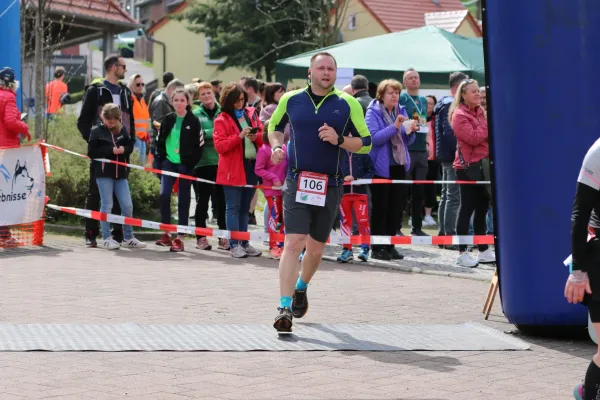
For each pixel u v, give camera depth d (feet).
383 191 44.88
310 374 24.29
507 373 25.11
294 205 28.86
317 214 29.25
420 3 162.91
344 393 22.57
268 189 45.75
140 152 68.85
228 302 33.88
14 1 62.03
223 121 45.06
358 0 156.87
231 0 149.59
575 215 19.19
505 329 31.14
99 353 25.79
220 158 45.60
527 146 28.55
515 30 28.43
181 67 197.57
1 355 25.25
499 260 29.78
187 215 47.62
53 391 22.00
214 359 25.57
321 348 27.20
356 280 40.19
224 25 151.12
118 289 35.65
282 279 28.81
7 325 28.86
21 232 47.70
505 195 29.14
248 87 51.65
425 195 60.29
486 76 29.22
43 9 64.13
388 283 39.63
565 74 28.14
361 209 44.42
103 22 101.65
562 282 28.68
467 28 151.74
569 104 28.19
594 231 19.52
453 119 43.29
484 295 37.32
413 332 29.91
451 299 36.27
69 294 34.37
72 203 54.80
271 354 26.35
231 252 46.44
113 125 45.85
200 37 192.75
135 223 46.42
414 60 67.41
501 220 29.45
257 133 45.37
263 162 45.47
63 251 45.62
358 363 25.66
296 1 133.69
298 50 148.15
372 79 66.03
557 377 24.85
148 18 283.38
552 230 28.58
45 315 30.68
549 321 28.99
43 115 61.82
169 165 47.52
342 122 28.76
